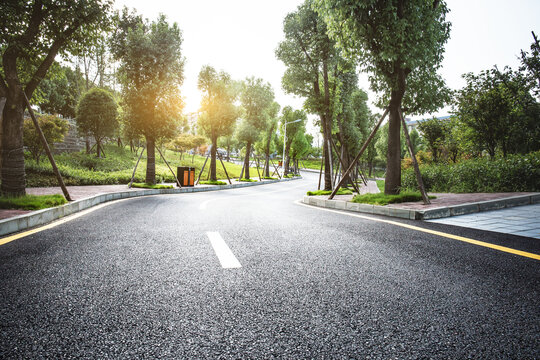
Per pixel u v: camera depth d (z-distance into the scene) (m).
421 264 2.65
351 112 21.17
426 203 6.54
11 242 3.35
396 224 4.88
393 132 8.04
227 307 1.77
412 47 6.72
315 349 1.35
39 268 2.43
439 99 9.88
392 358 1.28
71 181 12.84
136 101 13.37
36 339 1.40
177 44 13.95
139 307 1.75
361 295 1.96
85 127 20.47
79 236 3.69
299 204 9.86
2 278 2.18
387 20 6.73
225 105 20.58
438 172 11.35
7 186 5.77
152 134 14.13
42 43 6.28
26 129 13.39
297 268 2.52
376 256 2.90
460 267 2.56
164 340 1.42
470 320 1.63
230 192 16.08
